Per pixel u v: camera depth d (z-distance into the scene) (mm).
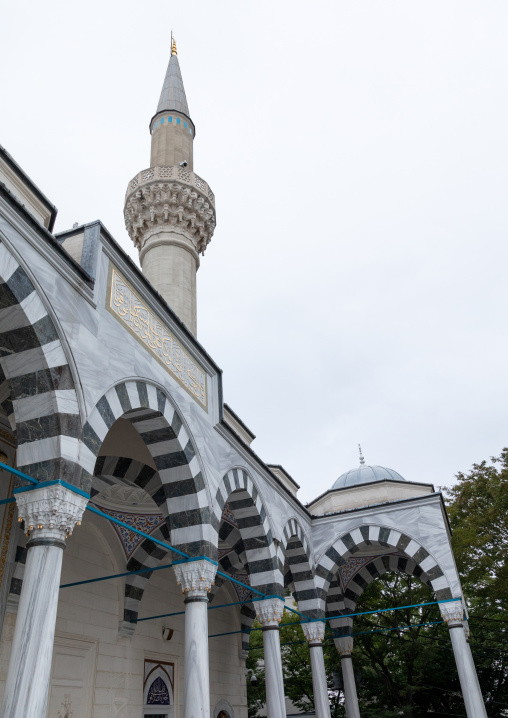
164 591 14469
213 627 17219
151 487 10562
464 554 21219
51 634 5184
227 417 15508
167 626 14188
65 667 10555
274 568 12109
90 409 6531
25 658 4941
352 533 16094
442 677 21719
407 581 22812
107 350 7277
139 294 8609
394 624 22312
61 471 5773
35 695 4816
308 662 25359
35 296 6094
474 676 13844
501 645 22359
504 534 21203
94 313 7188
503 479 21125
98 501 12445
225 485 10547
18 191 7941
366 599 23219
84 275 6973
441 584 14883
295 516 15102
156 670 13383
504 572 19953
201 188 21250
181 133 23656
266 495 12961
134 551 12969
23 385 6086
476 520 21453
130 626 12484
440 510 15672
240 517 12312
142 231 21031
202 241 21594
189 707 7902
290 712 29828
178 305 19141
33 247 6227
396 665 23031
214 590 16812
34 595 5254
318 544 16203
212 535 9297
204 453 9758
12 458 9125
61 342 6324
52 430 5949
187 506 9086
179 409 9055
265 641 11688
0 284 5699
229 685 17328
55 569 5477
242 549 15070
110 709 11406
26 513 5664
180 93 25359
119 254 8016
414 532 15617
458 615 14445
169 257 20031
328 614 18938
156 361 8680
